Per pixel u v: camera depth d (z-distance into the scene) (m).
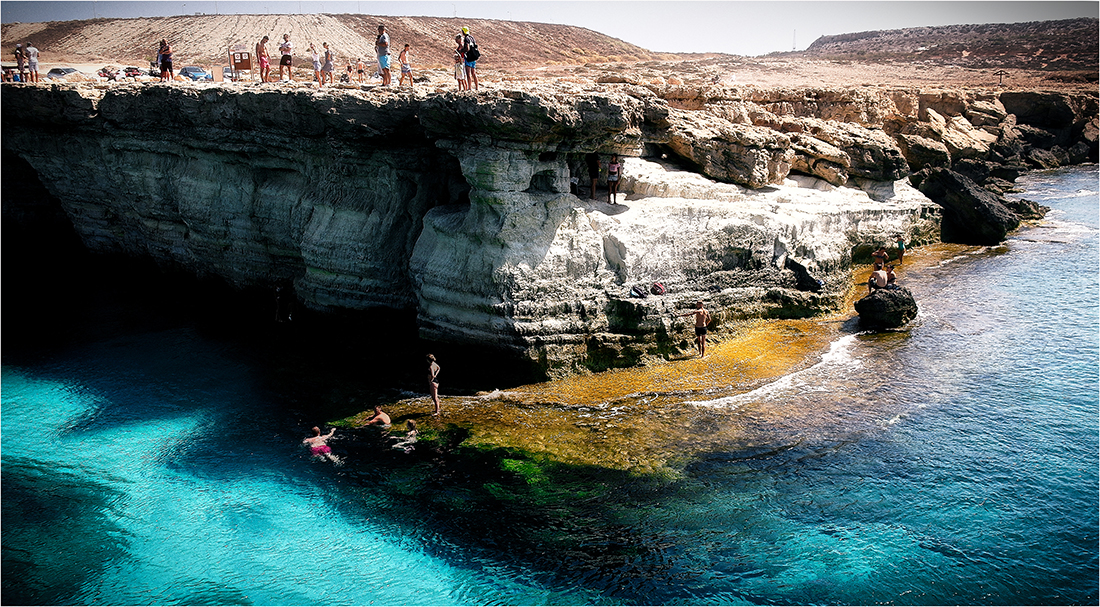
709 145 38.72
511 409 28.66
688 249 33.22
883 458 25.75
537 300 29.92
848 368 31.77
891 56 157.50
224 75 47.66
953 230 52.75
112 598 20.78
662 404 28.73
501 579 21.17
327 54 44.19
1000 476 24.89
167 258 44.59
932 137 63.81
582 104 29.09
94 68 64.38
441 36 111.25
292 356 35.00
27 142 46.41
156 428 29.34
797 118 49.81
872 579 20.84
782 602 20.12
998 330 35.91
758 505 23.64
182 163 41.34
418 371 32.00
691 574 21.14
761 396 29.38
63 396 32.12
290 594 20.84
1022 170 81.12
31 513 24.36
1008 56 149.88
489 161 28.72
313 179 37.03
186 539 23.08
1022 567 21.22
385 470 25.78
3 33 98.75
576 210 31.00
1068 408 28.78
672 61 120.44
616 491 24.30
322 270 35.69
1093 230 54.78
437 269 31.19
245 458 26.98
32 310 42.25
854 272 44.50
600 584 20.86
